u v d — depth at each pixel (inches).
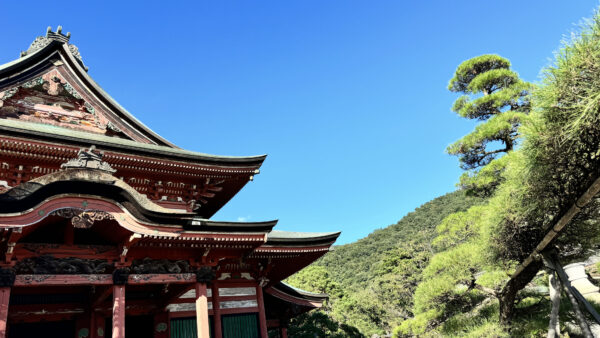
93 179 445.7
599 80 381.1
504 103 1275.8
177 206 670.5
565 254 700.0
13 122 585.6
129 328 623.5
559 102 429.4
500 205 635.5
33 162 550.9
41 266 439.2
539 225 613.3
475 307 933.8
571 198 481.4
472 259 793.6
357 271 3722.9
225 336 595.8
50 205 416.8
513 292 738.2
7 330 511.5
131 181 629.6
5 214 385.4
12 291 521.3
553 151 458.3
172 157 614.9
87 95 692.1
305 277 2187.5
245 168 684.1
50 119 657.0
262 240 547.5
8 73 630.5
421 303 869.8
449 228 1141.1
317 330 1173.7
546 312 769.6
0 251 415.5
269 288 778.2
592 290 655.8
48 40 697.0
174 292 570.3
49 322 546.6
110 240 504.1
